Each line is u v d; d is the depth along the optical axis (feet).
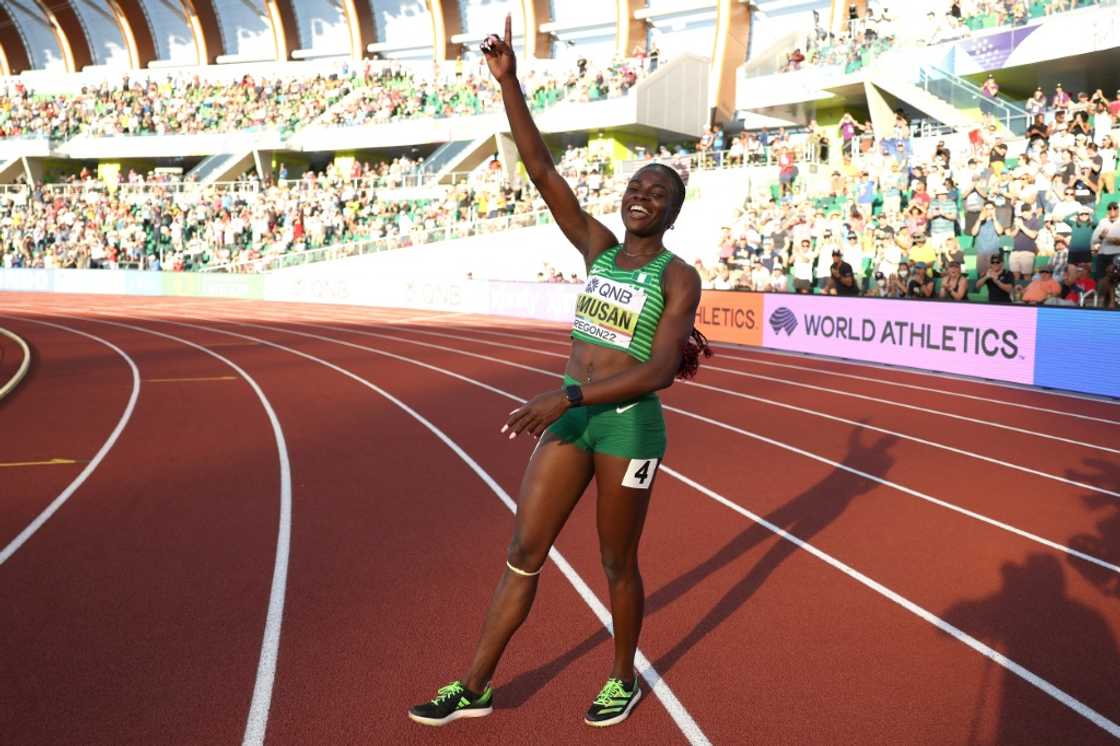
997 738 9.62
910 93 66.69
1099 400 32.60
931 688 10.71
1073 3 58.70
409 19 136.67
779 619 12.73
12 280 117.91
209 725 9.58
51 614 12.46
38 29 156.35
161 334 59.47
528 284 73.72
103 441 24.43
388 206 100.17
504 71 9.50
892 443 25.22
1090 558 15.51
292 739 9.33
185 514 17.42
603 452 9.18
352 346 51.80
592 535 16.22
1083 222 42.63
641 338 9.16
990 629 12.46
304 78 129.49
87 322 69.00
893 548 15.97
